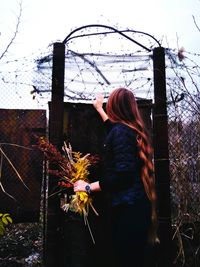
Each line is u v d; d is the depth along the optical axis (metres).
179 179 3.08
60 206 2.77
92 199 2.73
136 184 2.01
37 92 2.97
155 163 2.88
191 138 3.12
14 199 2.93
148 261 2.63
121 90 2.21
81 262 2.69
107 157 2.09
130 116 2.14
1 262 3.17
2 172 2.95
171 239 2.82
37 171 2.97
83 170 2.51
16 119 3.00
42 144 2.68
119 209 1.99
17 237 3.73
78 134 2.89
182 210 3.06
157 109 2.93
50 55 2.94
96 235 2.77
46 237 2.73
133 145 2.04
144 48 3.01
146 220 1.99
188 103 3.12
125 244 1.96
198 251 2.99
